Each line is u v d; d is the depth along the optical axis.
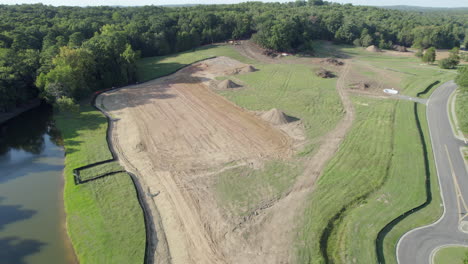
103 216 31.73
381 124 52.16
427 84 72.69
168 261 26.86
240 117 55.56
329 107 59.72
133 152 44.50
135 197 34.47
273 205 33.34
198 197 34.81
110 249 27.64
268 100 63.25
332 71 83.88
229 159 42.38
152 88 71.56
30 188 37.88
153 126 52.28
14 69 60.22
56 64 62.72
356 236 29.17
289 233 29.55
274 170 39.72
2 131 53.69
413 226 30.78
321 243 28.41
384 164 40.56
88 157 42.72
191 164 41.28
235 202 33.88
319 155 43.16
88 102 62.91
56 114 56.88
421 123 53.94
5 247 28.88
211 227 30.50
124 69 72.88
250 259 26.81
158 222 31.38
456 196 35.50
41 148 48.06
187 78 78.56
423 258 27.11
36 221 32.28
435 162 42.38
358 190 35.62
